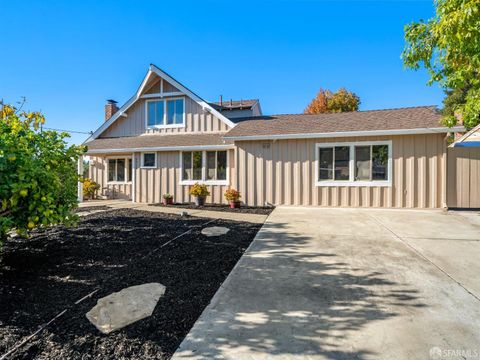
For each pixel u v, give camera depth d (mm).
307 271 3908
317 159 10586
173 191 13156
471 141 11227
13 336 2303
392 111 11859
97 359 2061
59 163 4496
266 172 11156
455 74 6301
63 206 4289
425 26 5988
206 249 4887
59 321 2539
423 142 9555
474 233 6180
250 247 5121
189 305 2906
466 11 4055
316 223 7406
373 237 5867
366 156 10117
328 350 2152
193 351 2156
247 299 3051
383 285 3416
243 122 13523
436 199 9461
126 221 7266
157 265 4043
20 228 3807
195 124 14406
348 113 12734
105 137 16078
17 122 4559
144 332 2410
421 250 4918
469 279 3604
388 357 2064
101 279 3506
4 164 3314
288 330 2439
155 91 15125
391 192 9867
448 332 2393
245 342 2268
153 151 13438
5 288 3215
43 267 3900
